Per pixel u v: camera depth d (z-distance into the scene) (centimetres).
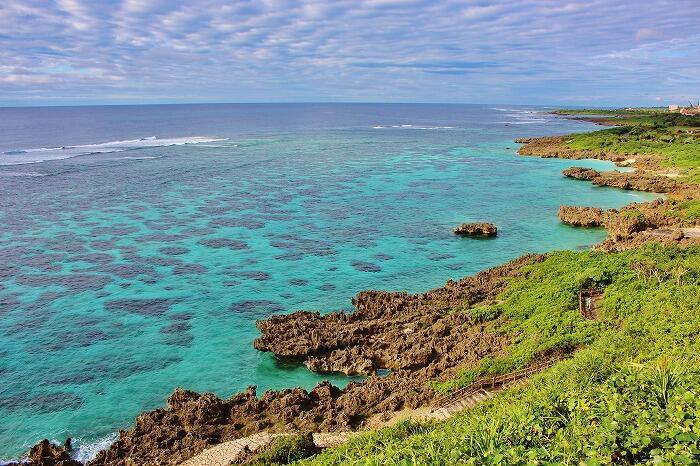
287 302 5034
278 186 10338
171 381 3738
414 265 6059
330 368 3831
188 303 4975
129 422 3309
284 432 3047
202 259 6144
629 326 3297
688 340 2747
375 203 8994
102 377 3772
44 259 5994
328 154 15062
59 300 4956
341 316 4506
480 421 1761
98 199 8819
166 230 7225
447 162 13575
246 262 6078
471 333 4031
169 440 3028
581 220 7525
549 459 1297
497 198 9362
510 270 5350
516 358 3331
